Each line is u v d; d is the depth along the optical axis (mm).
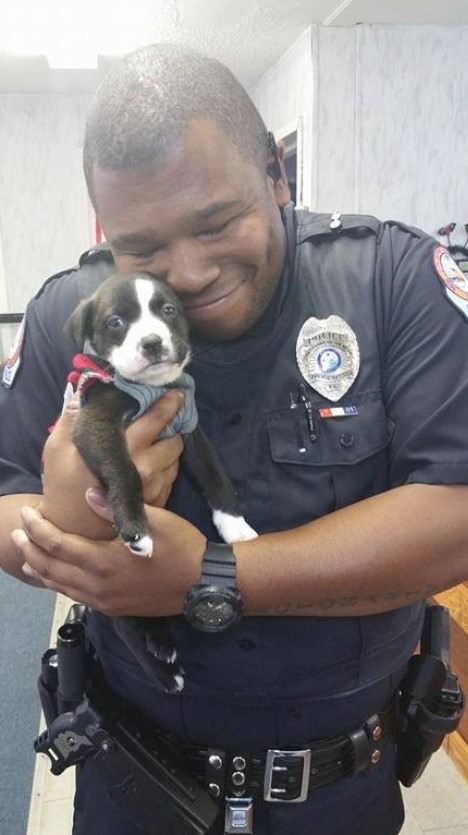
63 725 954
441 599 2094
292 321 913
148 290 869
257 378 914
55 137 5504
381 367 909
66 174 5578
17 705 2357
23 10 3361
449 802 1896
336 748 938
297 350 909
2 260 5672
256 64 4340
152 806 929
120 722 953
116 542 794
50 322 1035
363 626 911
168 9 3342
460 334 848
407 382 867
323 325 912
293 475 897
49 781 2006
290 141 4098
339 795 967
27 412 1012
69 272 1098
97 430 834
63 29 3639
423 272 890
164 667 903
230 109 783
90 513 812
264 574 794
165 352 845
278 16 3424
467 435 813
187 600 802
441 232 3777
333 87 3604
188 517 924
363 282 920
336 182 3697
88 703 960
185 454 903
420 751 1028
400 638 968
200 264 804
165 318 873
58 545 798
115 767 930
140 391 857
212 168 756
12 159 5508
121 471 810
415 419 845
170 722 948
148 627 907
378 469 904
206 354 921
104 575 791
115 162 760
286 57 4066
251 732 920
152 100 746
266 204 833
